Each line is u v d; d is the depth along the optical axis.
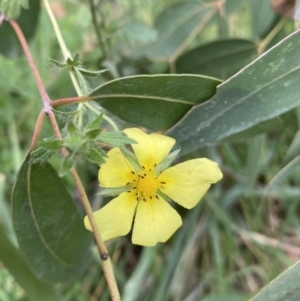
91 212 0.07
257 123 0.08
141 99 0.08
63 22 0.15
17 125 0.14
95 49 0.14
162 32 0.13
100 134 0.07
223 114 0.08
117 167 0.08
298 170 0.13
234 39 0.12
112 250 0.12
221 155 0.14
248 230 0.13
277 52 0.08
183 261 0.13
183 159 0.12
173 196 0.08
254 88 0.08
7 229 0.12
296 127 0.12
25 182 0.08
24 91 0.13
